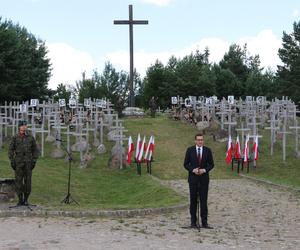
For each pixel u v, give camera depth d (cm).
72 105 3425
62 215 1447
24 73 5762
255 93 7681
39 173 2244
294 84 7600
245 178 2469
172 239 1157
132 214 1494
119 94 8094
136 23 4844
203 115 3519
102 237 1153
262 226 1373
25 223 1325
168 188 2061
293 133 3216
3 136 3156
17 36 6184
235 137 3195
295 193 2041
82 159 2664
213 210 1638
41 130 2870
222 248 1072
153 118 4272
